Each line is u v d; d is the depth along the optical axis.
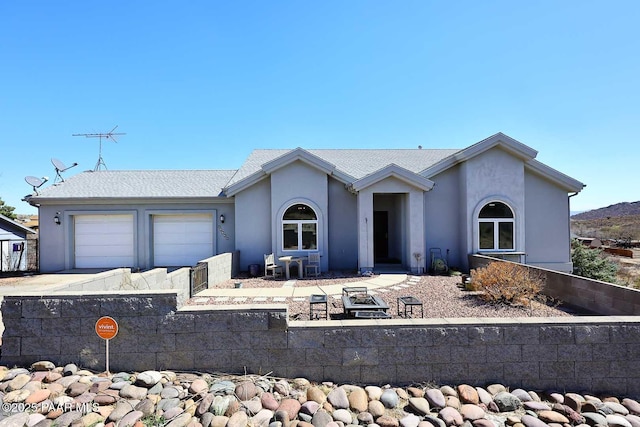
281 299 8.84
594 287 7.72
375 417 4.14
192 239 15.24
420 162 16.70
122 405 4.03
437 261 12.95
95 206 14.91
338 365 4.78
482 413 4.20
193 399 4.23
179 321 4.80
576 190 14.11
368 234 13.02
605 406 4.44
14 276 13.69
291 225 13.69
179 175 17.42
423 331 4.78
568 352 4.77
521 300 8.42
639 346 4.76
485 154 13.66
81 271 14.57
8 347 4.76
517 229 13.59
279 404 4.23
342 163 16.64
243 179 13.70
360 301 7.13
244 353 4.81
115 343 4.81
